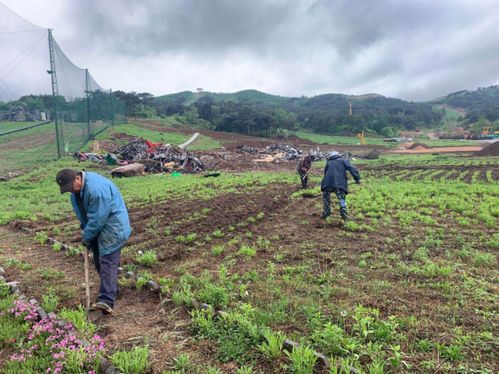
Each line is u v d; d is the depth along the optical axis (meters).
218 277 5.50
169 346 3.69
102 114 42.19
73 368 3.24
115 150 29.95
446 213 9.77
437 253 6.39
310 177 20.30
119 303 4.75
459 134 108.75
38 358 3.44
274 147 45.84
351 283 5.09
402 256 6.28
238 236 8.01
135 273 5.80
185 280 5.24
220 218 9.77
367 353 3.35
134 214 10.83
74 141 28.66
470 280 5.01
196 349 3.62
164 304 4.62
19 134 30.36
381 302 4.45
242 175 22.47
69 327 3.88
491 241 6.80
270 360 3.35
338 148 59.84
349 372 3.05
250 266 6.04
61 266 6.21
